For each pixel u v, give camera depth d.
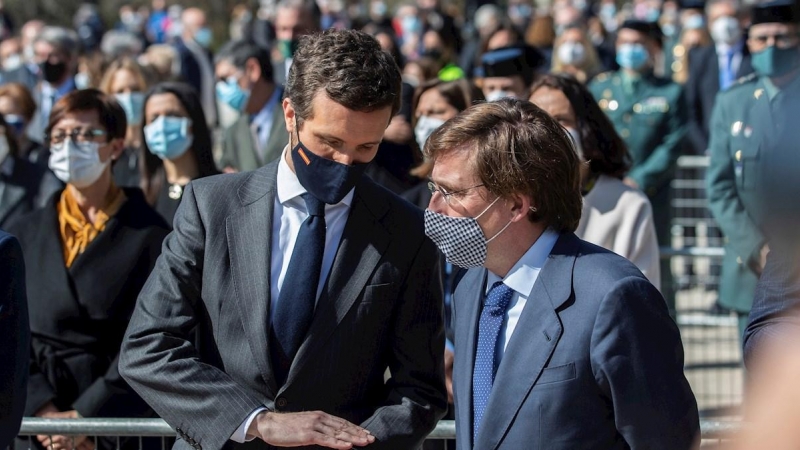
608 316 3.65
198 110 7.49
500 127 3.83
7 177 9.06
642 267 6.20
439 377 4.38
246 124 9.48
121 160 8.45
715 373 9.85
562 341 3.73
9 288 4.29
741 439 2.39
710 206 8.16
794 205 1.95
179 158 7.48
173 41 20.61
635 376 3.62
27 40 18.83
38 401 5.97
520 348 3.81
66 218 6.28
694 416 3.71
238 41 9.82
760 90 7.73
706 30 15.47
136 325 4.25
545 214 3.88
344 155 4.03
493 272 4.02
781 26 7.93
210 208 4.30
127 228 6.21
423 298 4.31
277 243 4.27
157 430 5.02
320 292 4.20
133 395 5.91
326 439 3.95
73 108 6.21
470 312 4.11
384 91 3.94
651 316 3.67
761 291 3.96
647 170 10.68
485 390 3.96
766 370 2.38
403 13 23.52
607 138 6.29
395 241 4.27
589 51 13.08
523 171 3.78
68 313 6.04
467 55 17.86
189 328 4.26
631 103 10.90
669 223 10.81
